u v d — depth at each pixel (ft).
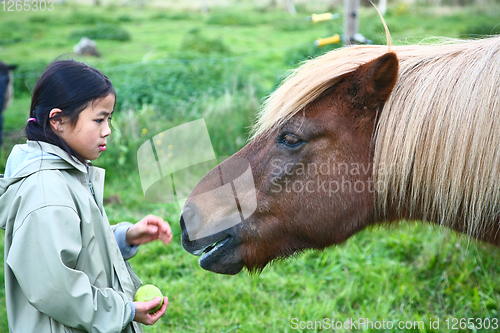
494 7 55.62
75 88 4.58
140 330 5.65
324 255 11.43
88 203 4.80
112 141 16.79
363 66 5.87
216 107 18.10
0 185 4.56
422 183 6.15
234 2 72.43
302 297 10.11
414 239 11.69
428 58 6.32
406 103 6.05
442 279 10.37
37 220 4.29
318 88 6.12
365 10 56.95
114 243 5.12
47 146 4.64
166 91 21.72
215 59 27.22
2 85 18.49
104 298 4.61
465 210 6.05
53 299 4.23
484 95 5.67
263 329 9.04
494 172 5.65
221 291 10.16
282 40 42.88
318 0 66.39
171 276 11.13
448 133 5.82
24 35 45.14
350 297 10.02
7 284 4.66
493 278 10.31
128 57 34.76
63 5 65.67
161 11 66.49
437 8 60.18
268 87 23.25
